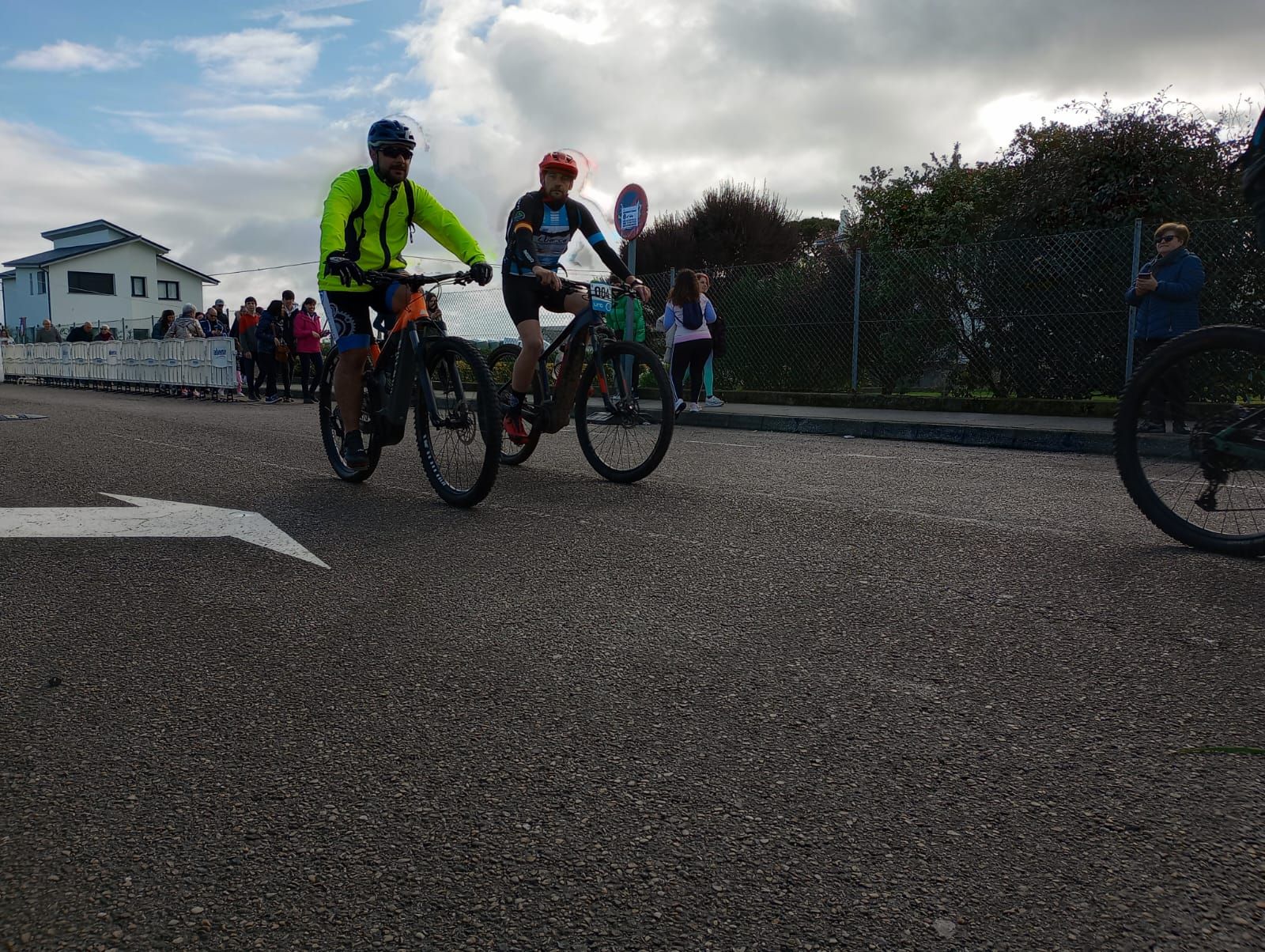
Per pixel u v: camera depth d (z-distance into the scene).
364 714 2.07
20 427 8.91
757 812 1.65
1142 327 8.10
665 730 1.98
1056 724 1.99
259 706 2.12
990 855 1.51
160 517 4.28
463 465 4.55
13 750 1.91
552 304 5.57
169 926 1.35
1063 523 4.13
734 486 5.29
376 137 4.79
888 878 1.45
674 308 11.38
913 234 13.98
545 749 1.90
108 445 7.31
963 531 3.92
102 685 2.25
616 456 5.48
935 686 2.20
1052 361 10.84
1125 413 3.72
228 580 3.17
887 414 10.75
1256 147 3.28
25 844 1.57
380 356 5.08
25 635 2.61
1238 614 2.73
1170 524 3.64
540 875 1.47
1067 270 10.66
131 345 19.12
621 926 1.35
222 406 13.73
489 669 2.33
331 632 2.63
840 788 1.73
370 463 5.28
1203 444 3.52
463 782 1.76
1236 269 9.55
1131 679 2.23
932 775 1.77
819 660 2.37
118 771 1.82
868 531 3.93
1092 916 1.35
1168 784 1.73
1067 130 11.71
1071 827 1.59
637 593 2.99
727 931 1.33
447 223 5.07
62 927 1.35
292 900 1.41
